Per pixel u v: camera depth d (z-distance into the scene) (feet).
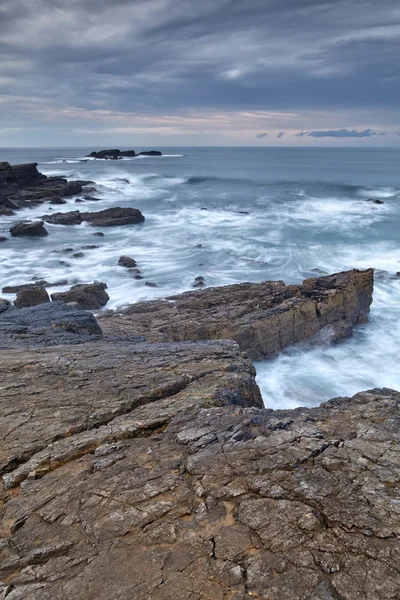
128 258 112.06
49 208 199.93
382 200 204.13
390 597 14.43
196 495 20.11
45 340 45.73
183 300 76.28
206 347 42.78
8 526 19.65
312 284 75.31
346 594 14.61
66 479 22.27
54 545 17.87
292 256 114.11
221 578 15.52
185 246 129.08
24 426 27.58
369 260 109.29
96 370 35.68
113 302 87.56
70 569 16.58
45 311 56.39
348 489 19.53
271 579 15.34
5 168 214.69
